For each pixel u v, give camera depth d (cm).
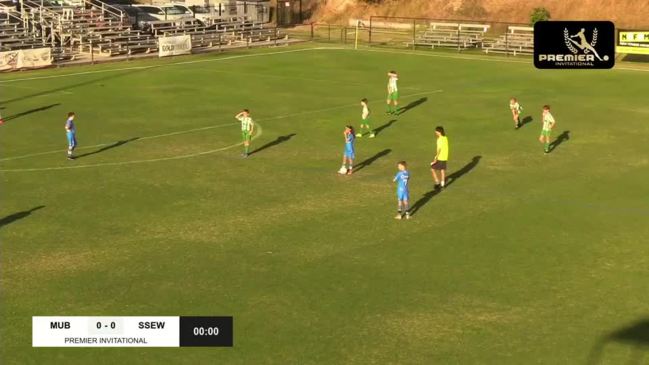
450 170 2977
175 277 1953
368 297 1833
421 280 1933
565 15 7575
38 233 2270
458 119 3922
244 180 2833
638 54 6328
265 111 4084
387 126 3756
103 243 2192
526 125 3784
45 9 6506
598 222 2378
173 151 3247
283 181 2822
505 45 6500
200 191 2694
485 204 2558
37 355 1562
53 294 1850
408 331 1664
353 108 4184
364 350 1584
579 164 3073
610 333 1659
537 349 1591
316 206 2533
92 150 3253
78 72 5362
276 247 2161
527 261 2062
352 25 8469
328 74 5366
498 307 1783
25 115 3947
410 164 3066
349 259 2072
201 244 2184
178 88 4769
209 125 3744
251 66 5703
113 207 2512
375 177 2880
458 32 6662
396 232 2286
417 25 8162
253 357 1555
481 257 2088
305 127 3722
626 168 3014
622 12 7312
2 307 1777
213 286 1895
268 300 1817
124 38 6356
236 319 1719
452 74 5381
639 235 2264
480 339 1631
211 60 5991
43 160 3088
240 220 2389
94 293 1856
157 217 2417
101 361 1542
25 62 5441
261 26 7431
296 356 1559
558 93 4656
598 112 4100
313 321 1709
